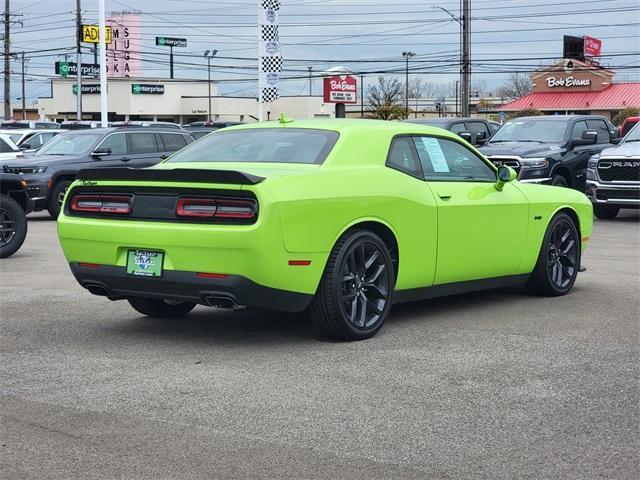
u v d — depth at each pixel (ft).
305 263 20.16
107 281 21.31
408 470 13.48
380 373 18.78
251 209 19.36
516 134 60.70
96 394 17.34
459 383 18.04
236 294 19.60
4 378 18.53
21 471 13.47
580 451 14.28
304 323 23.97
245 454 14.14
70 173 58.49
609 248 41.29
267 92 94.99
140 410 16.34
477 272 25.25
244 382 18.10
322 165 21.39
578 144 58.49
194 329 23.24
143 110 285.64
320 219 20.31
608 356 20.33
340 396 17.16
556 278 28.12
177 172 19.88
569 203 28.27
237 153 22.90
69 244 21.74
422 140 24.22
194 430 15.25
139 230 20.34
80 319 24.64
